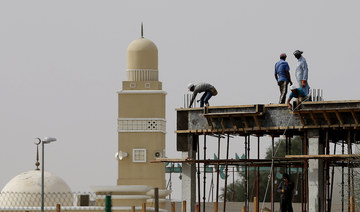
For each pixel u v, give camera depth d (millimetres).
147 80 124562
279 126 96625
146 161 123500
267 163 103438
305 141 96688
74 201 117438
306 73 95500
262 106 96750
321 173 95750
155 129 123688
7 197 115500
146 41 125375
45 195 114938
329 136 102250
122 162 124000
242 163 105562
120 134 124125
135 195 113250
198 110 101188
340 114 93562
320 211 95250
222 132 99438
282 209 93312
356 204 111062
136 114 124000
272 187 95438
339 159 94438
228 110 98125
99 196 113938
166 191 121688
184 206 100312
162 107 124688
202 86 102000
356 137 105688
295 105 94438
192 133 101938
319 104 93438
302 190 102438
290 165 104938
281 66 98438
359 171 115500
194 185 102938
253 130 98000
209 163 104438
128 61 125312
